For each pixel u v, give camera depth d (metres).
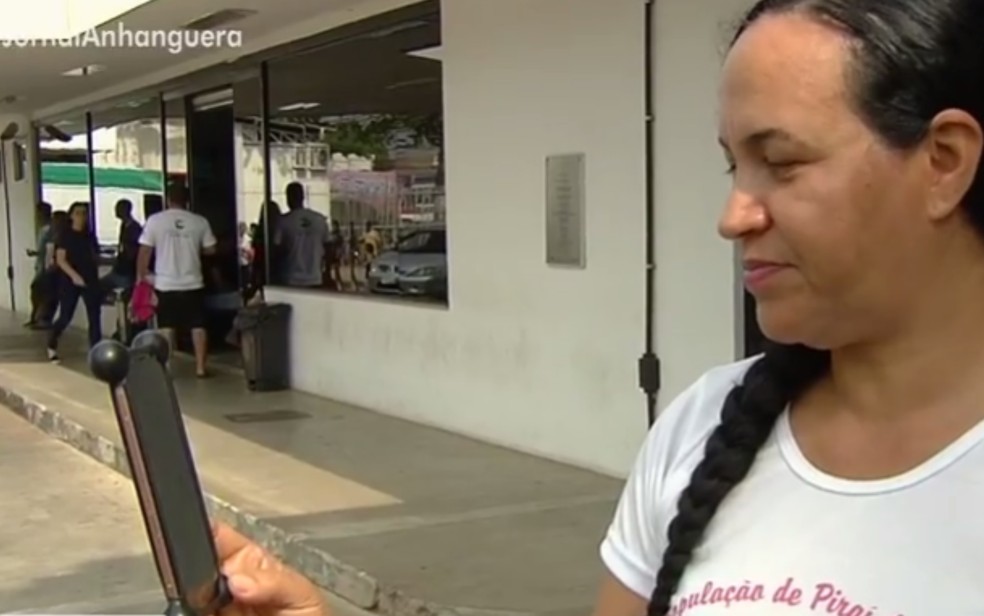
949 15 1.05
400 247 9.01
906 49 1.05
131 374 1.31
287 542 5.86
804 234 1.08
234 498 6.67
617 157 6.69
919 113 1.06
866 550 1.08
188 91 12.88
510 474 7.07
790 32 1.08
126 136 14.91
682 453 1.35
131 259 14.77
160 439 1.35
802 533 1.13
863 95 1.05
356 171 9.59
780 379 1.22
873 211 1.07
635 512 1.41
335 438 8.38
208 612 1.41
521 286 7.59
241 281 11.89
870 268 1.08
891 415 1.12
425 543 5.69
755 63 1.10
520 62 7.44
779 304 1.12
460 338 8.28
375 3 8.98
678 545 1.22
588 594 4.91
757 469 1.20
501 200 7.73
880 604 1.06
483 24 7.79
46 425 10.27
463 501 6.48
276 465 7.55
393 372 9.16
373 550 5.59
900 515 1.08
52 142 18.03
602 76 6.75
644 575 1.39
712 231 6.11
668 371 6.46
